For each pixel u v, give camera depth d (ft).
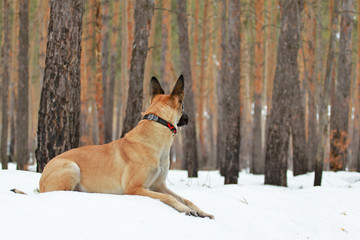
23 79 44.01
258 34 61.16
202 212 14.17
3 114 40.24
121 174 14.37
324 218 18.34
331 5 56.75
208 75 87.71
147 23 29.01
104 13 59.00
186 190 19.80
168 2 63.00
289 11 33.73
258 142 60.03
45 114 23.04
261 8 61.98
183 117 15.70
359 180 37.78
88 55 60.29
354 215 19.43
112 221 10.69
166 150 14.94
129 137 14.79
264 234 14.46
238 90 37.01
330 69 29.91
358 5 65.16
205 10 72.69
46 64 23.30
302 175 43.78
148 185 14.49
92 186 14.52
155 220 11.64
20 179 20.92
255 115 60.64
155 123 14.66
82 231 9.64
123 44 53.78
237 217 15.58
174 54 94.99
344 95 47.26
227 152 36.04
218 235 12.28
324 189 25.35
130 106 28.60
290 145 79.97
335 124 47.21
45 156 22.93
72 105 23.52
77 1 23.53
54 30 23.17
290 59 33.60
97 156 14.80
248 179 42.29
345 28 47.91
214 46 94.17
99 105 52.37
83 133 62.64
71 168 14.02
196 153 43.88
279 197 21.50
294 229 16.08
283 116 33.58
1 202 10.80
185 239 11.12
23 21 44.27
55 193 12.23
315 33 58.65
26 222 9.45
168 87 63.87
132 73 28.78
